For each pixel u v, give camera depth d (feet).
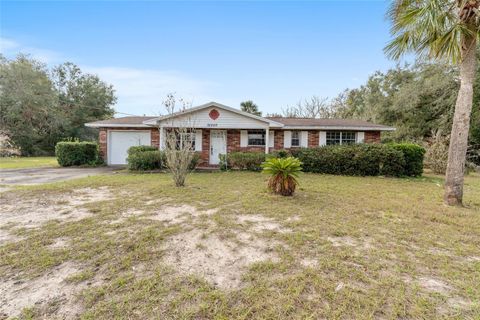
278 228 12.60
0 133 61.21
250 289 7.36
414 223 13.65
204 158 45.32
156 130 45.62
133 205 16.58
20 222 12.96
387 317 6.24
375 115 68.13
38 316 6.13
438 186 26.00
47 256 9.21
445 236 11.76
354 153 34.19
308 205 16.98
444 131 49.19
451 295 7.18
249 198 18.80
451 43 16.74
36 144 75.97
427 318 6.23
